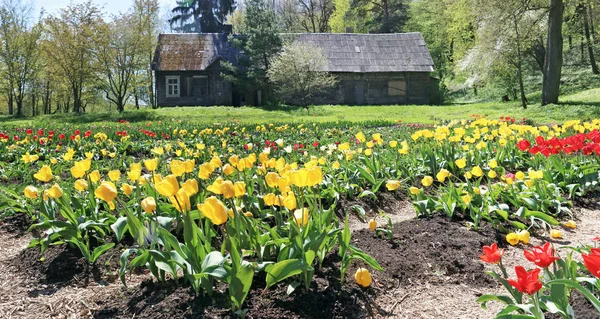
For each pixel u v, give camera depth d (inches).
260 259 125.5
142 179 164.6
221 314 110.0
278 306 114.2
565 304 91.0
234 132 518.6
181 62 1520.7
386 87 1595.7
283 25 1652.3
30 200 206.5
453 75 2150.6
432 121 862.5
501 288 137.0
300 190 134.8
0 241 181.5
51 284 142.0
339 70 1560.0
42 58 1705.2
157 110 1296.8
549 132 344.5
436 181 277.9
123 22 1561.3
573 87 1360.7
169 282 130.0
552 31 981.2
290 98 1549.0
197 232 120.5
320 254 134.0
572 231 191.6
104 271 147.6
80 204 168.2
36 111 2279.8
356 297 122.4
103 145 440.8
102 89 1731.1
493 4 1028.5
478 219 186.4
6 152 400.8
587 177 247.6
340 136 509.4
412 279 139.3
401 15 2308.1
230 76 1438.2
